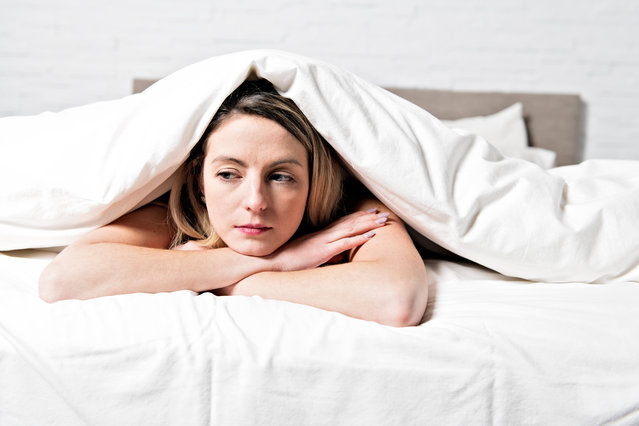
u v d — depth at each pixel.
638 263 0.99
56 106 2.85
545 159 2.38
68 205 0.97
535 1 2.76
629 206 1.01
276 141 0.90
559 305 0.84
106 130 0.98
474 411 0.71
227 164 0.90
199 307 0.77
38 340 0.72
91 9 2.79
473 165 1.01
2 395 0.72
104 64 2.82
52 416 0.71
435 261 1.11
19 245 1.04
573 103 2.67
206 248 1.02
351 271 0.87
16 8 2.78
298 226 1.00
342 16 2.78
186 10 2.78
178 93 0.95
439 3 2.77
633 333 0.75
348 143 0.93
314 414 0.71
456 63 2.80
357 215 1.03
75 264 0.86
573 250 0.96
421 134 1.00
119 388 0.70
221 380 0.70
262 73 0.91
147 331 0.72
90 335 0.72
